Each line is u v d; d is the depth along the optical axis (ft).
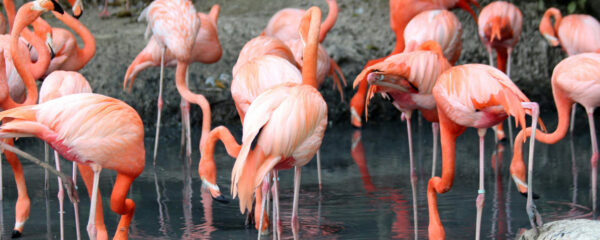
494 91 19.27
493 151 37.22
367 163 34.86
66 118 18.31
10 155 22.86
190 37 33.68
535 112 18.67
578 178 30.58
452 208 26.09
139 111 44.91
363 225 24.18
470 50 54.90
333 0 39.27
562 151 36.76
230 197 28.43
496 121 20.06
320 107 19.71
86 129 18.48
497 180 30.53
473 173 31.91
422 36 33.53
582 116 47.50
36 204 27.17
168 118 45.44
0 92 21.42
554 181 30.09
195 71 48.24
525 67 55.11
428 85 24.18
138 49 49.37
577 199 27.07
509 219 24.48
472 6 58.13
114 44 49.83
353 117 45.44
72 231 23.73
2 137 18.03
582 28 39.96
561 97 27.81
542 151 36.91
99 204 20.99
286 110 18.67
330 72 36.24
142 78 46.19
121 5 59.47
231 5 59.41
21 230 23.21
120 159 19.31
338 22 56.13
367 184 30.37
